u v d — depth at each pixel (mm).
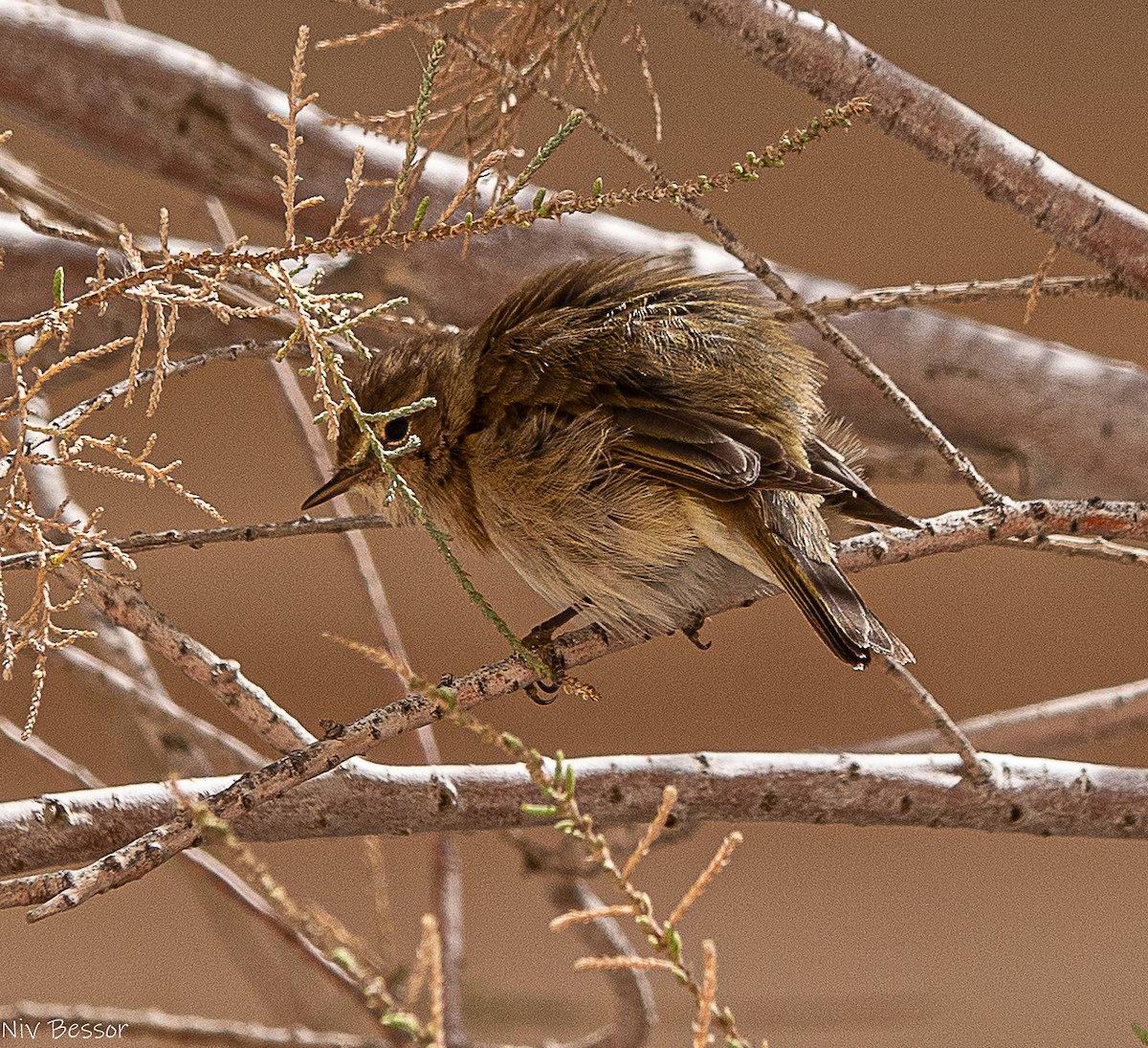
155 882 18891
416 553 25781
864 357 6637
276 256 5418
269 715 6316
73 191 8469
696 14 6969
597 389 7574
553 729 24031
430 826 6625
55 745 21547
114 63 9023
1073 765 7203
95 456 25844
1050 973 19000
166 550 25750
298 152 9148
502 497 7664
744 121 27609
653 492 7348
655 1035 13016
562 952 18203
